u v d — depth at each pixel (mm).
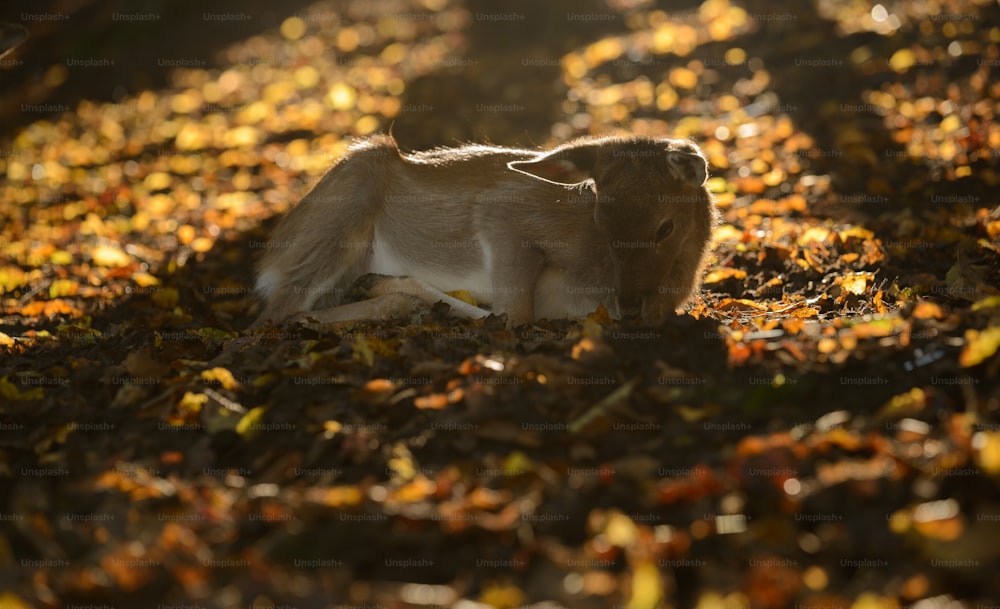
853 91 16375
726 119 16750
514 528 5602
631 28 22469
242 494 6223
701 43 19906
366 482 6340
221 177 18266
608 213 8930
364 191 10508
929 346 7066
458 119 19234
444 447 6762
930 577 4957
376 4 30578
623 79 19516
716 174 14945
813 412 6680
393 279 10406
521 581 5273
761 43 19172
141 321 10812
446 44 24359
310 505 5832
